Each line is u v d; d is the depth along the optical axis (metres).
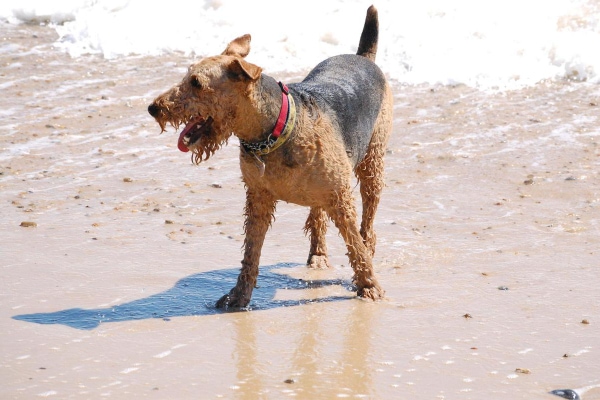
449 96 13.56
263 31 15.35
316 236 8.55
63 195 10.40
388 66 14.47
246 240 7.58
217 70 6.66
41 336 6.71
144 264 8.43
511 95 13.51
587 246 8.88
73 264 8.35
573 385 5.94
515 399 5.75
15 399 5.64
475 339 6.76
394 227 9.59
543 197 10.32
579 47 14.17
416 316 7.25
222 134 6.88
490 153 11.64
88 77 14.33
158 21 15.83
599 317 7.16
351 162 7.64
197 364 6.30
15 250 8.66
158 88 13.88
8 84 13.91
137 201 10.29
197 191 10.65
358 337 6.84
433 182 10.90
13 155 11.57
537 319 7.14
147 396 5.75
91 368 6.17
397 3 15.68
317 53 14.88
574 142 11.80
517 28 14.84
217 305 7.50
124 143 12.16
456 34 14.88
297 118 6.98
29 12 16.53
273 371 6.20
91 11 16.20
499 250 8.83
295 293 7.91
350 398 5.79
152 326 7.01
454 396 5.80
